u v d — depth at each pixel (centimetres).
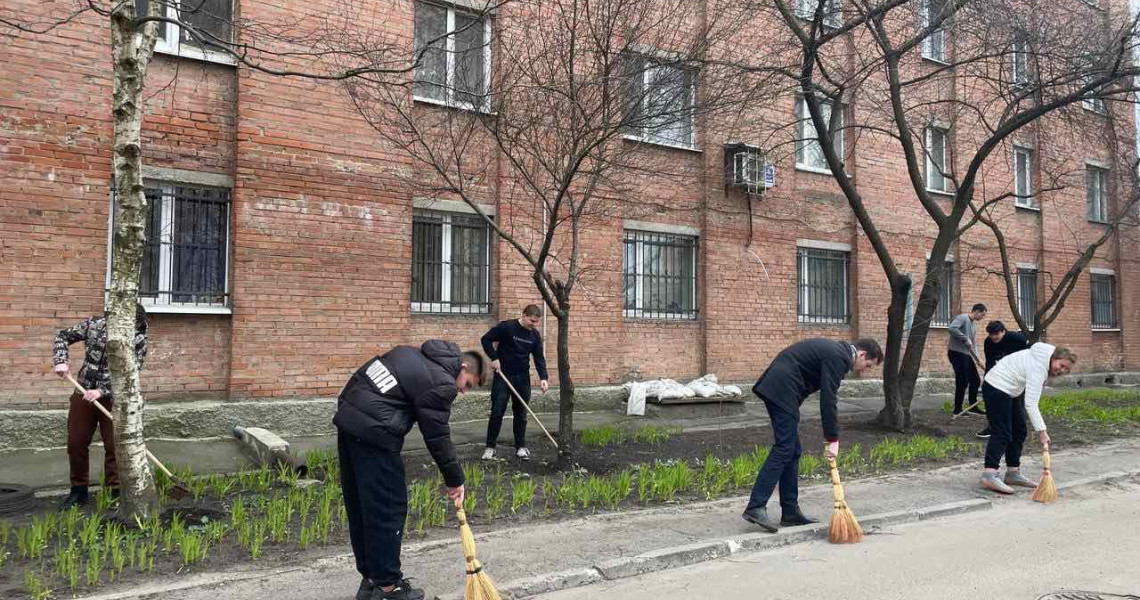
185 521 569
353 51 747
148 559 490
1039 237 1875
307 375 962
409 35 1038
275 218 947
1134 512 687
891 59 1085
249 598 438
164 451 812
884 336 1570
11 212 808
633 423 1117
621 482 699
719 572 507
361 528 433
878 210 1574
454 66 891
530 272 1151
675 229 1317
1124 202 1778
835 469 591
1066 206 1927
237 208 924
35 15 824
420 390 416
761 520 586
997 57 1227
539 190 788
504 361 861
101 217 855
